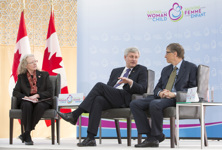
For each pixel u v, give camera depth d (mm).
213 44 5293
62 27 6242
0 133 6004
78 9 5812
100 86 3635
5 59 6141
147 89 3998
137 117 3428
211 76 5270
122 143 4445
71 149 3115
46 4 6277
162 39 5578
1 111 6043
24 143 4328
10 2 6215
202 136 3080
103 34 5750
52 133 4039
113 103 3689
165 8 5582
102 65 5715
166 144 4074
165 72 3781
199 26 5395
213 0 5320
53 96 4215
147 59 5617
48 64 5676
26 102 3994
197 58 5395
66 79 5633
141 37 5656
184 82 3561
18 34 5680
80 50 5773
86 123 5609
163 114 3373
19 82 4262
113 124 5609
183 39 5480
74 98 3947
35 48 6188
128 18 5703
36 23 6230
